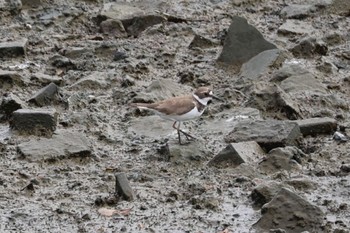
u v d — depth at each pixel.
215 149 14.92
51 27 20.59
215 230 12.47
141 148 15.05
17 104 16.11
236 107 16.53
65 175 14.12
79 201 13.29
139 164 14.50
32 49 19.31
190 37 20.11
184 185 13.72
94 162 14.62
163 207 13.09
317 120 15.58
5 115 16.12
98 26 20.73
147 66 18.36
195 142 14.83
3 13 20.81
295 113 16.08
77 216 12.83
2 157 14.62
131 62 18.41
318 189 13.58
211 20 21.11
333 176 14.04
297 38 19.83
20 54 18.83
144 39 19.86
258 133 15.01
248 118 16.03
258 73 17.83
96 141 15.36
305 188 13.52
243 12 21.64
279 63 18.17
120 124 16.06
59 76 18.09
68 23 20.75
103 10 20.91
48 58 18.94
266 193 13.05
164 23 20.59
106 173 14.22
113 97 17.08
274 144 14.77
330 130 15.52
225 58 18.53
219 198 13.31
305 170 14.18
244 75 17.94
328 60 18.59
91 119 16.00
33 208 13.09
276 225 12.37
